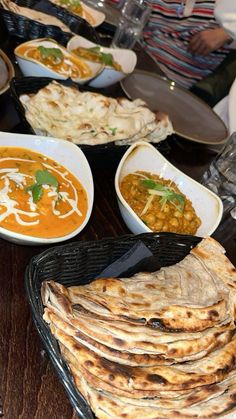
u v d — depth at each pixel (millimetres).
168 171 697
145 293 487
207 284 531
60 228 530
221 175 786
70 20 1021
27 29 907
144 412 409
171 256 577
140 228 595
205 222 671
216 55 1677
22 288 510
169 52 1650
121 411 401
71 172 602
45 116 656
